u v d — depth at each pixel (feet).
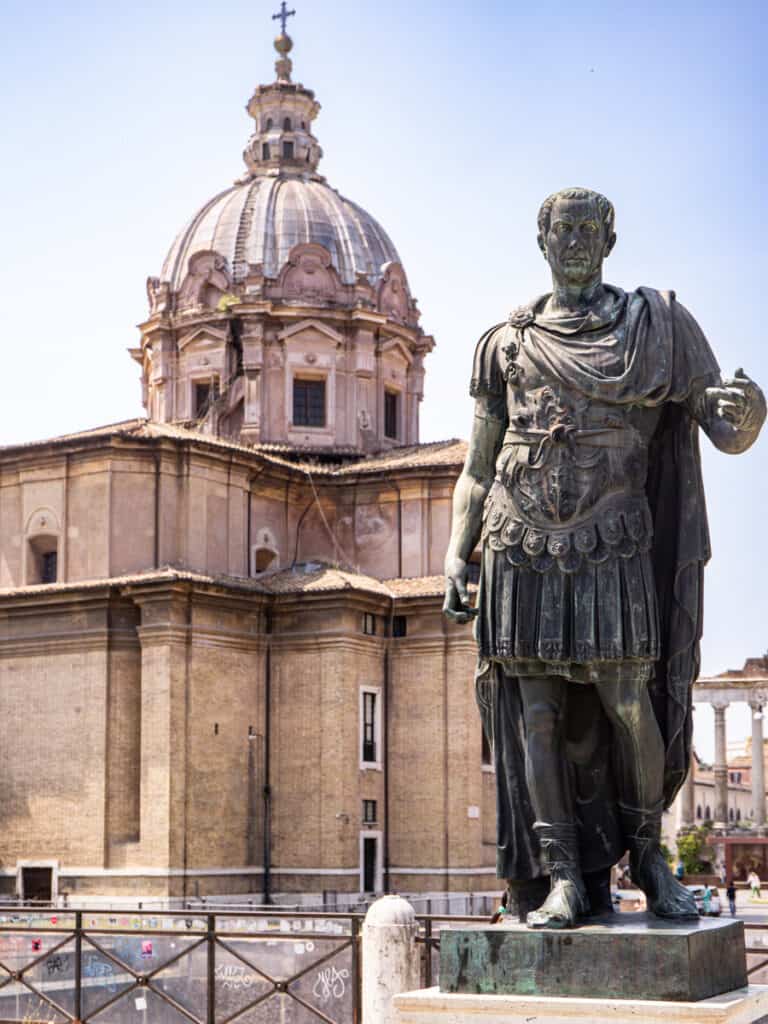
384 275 228.63
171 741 172.24
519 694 25.58
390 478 207.92
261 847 182.70
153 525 187.11
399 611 193.36
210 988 46.57
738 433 24.18
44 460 189.57
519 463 24.59
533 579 24.53
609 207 25.00
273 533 205.98
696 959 22.35
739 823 368.48
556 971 22.74
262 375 219.20
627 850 25.54
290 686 186.09
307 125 244.42
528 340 24.94
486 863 190.70
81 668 177.58
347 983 68.49
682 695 25.18
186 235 231.71
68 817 175.22
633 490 24.44
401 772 191.01
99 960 73.20
